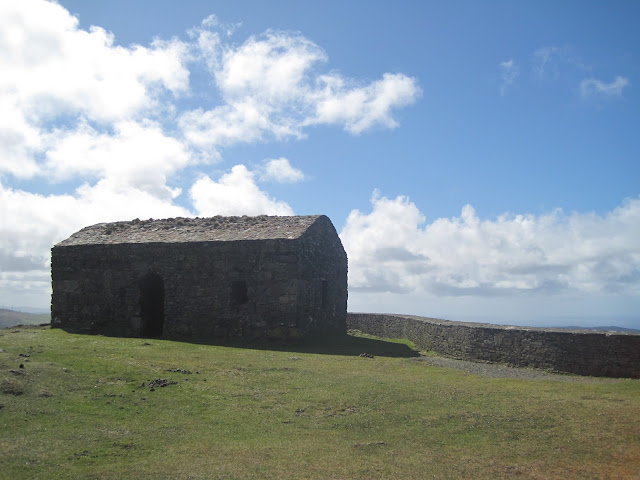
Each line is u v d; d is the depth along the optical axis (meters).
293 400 13.35
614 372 16.39
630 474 8.85
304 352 21.78
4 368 13.15
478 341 20.44
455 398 13.69
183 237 26.50
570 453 9.84
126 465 8.95
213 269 25.16
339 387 14.77
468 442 10.55
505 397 13.71
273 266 24.39
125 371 14.73
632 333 16.34
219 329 24.77
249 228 26.67
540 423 11.48
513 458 9.71
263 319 24.27
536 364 18.17
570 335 17.41
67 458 9.09
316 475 8.81
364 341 27.20
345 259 32.78
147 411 11.87
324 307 28.67
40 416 10.88
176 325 25.41
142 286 26.47
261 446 10.18
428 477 8.84
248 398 13.39
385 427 11.48
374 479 8.72
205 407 12.48
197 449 9.85
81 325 27.09
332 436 10.92
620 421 11.27
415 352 23.45
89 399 12.21
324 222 28.61
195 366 16.62
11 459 8.82
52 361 15.07
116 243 26.92
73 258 27.62
